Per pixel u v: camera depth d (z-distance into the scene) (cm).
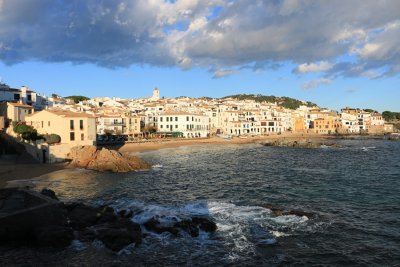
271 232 3481
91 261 2911
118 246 3106
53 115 9188
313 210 4247
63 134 9119
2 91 11438
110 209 4022
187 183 6166
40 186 5778
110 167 7425
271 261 2898
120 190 5556
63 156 8394
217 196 5109
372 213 4109
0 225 3186
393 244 3203
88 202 4728
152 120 19375
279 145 15462
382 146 15350
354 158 10181
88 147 8125
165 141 15650
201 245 3200
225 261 2906
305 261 2894
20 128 8475
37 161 8069
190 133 19062
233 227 3606
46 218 3325
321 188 5544
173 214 3959
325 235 3412
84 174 7006
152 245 3197
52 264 2859
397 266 2802
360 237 3366
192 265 2850
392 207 4353
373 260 2905
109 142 13350
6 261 2894
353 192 5228
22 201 3650
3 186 5688
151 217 3825
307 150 13375
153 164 8800
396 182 6003
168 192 5425
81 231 3378
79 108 17100
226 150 13288
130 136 16575
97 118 15525
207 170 7775
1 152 7806
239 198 4947
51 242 3125
